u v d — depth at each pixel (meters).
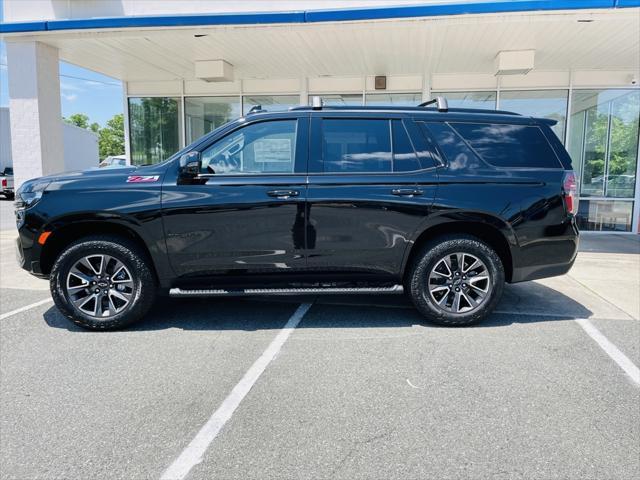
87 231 4.62
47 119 8.94
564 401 3.25
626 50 8.95
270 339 4.34
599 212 10.97
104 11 8.59
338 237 4.50
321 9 7.59
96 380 3.54
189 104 11.95
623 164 10.86
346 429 2.91
